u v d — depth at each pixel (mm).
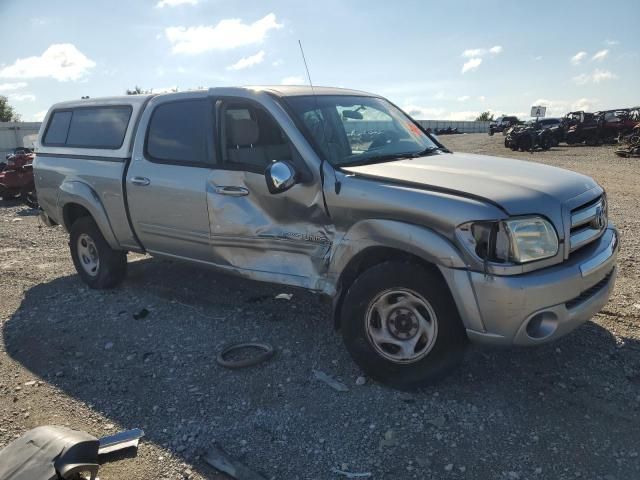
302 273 4070
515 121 54406
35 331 4934
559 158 22766
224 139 4430
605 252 3590
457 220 3244
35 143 6367
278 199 4066
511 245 3164
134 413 3555
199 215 4551
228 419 3424
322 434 3236
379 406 3473
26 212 12711
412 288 3445
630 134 27547
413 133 4871
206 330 4715
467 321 3311
